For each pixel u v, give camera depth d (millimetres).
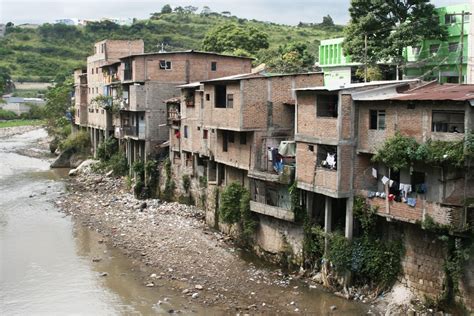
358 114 29922
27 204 54344
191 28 166250
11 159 86188
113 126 68562
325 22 156625
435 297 27234
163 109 57625
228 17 186000
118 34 173500
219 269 35250
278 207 35344
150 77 57125
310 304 29656
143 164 56188
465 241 25797
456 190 25906
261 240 37406
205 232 42344
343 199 32594
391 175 28766
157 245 40125
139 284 33594
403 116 27562
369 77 51688
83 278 34844
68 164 78125
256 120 38219
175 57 57750
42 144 106438
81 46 197375
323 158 31328
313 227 32656
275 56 82750
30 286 33844
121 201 53562
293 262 34531
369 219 29594
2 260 38219
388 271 29219
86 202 54250
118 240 41938
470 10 51094
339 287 30875
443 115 26078
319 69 68938
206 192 46250
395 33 49781
